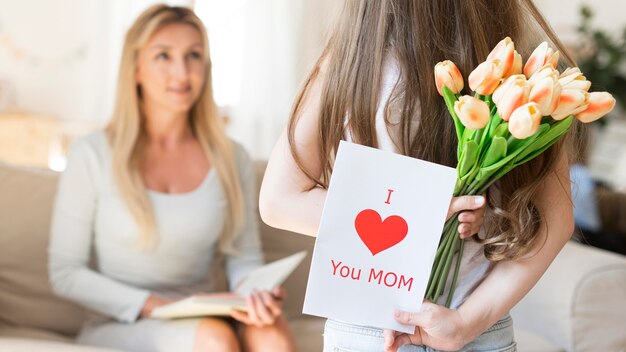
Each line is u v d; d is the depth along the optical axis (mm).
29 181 2189
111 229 2049
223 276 2266
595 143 5055
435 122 1076
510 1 1118
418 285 1047
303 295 2346
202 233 2084
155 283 2078
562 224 1109
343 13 1141
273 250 2354
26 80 5219
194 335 1813
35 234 2141
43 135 4785
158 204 2059
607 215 3102
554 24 5449
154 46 2082
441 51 1074
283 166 1135
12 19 5176
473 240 1091
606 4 5453
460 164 1011
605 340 2047
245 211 2178
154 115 2107
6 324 2096
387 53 1091
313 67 1166
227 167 2152
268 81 5207
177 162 2131
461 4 1086
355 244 1039
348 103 1101
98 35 5109
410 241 1038
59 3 5207
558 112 930
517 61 963
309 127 1129
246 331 1887
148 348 1891
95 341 1982
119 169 2039
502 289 1084
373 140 1098
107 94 5121
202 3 5246
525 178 1077
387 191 1031
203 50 2143
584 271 2070
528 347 2025
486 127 982
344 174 1028
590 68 5176
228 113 5266
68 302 2146
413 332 1065
